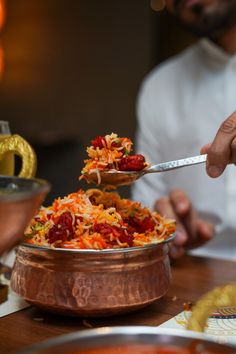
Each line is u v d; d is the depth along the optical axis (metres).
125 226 0.72
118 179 0.79
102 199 0.79
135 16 3.78
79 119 4.14
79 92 4.12
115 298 0.68
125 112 3.89
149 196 1.83
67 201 0.74
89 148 0.78
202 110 1.81
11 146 0.83
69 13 4.12
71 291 0.67
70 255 0.66
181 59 1.95
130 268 0.69
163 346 0.43
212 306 0.62
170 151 1.90
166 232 0.76
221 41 1.77
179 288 0.87
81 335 0.43
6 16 4.49
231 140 0.76
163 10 3.70
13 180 0.57
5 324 0.69
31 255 0.69
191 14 1.64
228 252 1.76
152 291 0.71
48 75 4.29
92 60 4.03
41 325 0.69
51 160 4.19
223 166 0.77
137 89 3.82
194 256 1.13
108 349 0.43
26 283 0.70
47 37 4.26
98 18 3.97
